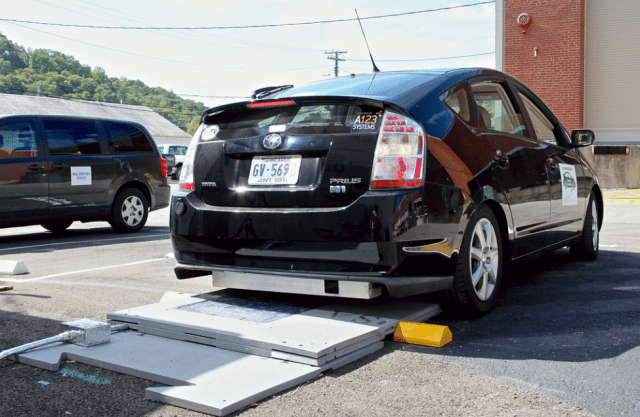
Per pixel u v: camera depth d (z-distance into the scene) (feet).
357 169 9.63
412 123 9.83
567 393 7.67
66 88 311.27
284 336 9.07
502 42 55.42
